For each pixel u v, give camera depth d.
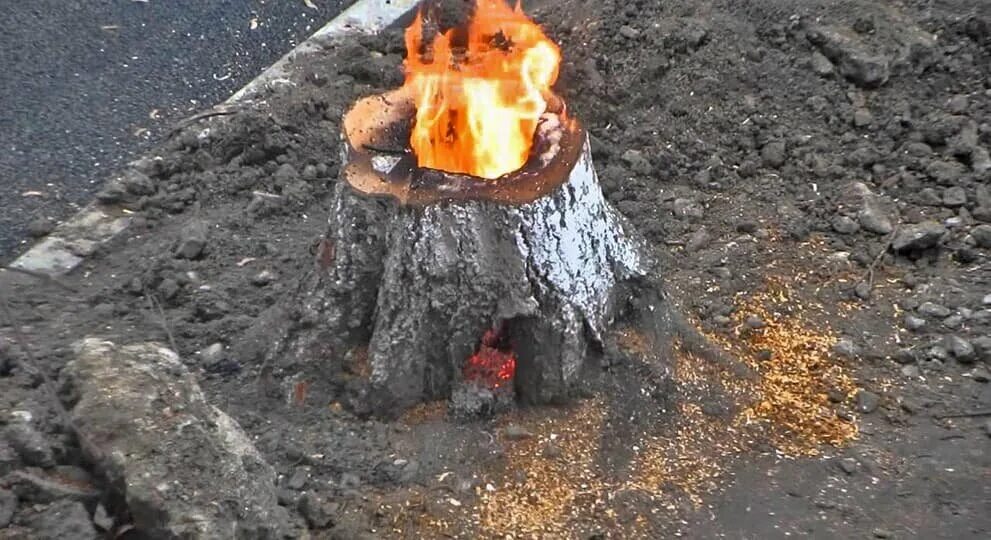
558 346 3.86
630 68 4.97
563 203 3.76
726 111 4.82
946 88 4.86
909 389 4.04
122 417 3.60
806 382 4.04
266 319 4.11
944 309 4.20
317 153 4.77
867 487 3.82
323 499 3.75
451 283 3.78
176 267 4.34
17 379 3.91
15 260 4.44
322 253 3.89
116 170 4.88
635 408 3.92
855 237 4.43
